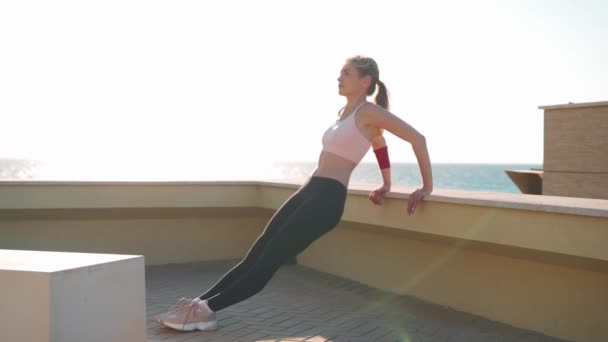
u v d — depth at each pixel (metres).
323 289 5.28
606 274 3.58
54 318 2.19
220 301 3.90
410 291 5.01
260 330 3.95
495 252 4.16
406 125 3.93
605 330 3.60
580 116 7.63
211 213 6.71
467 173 158.38
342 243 5.79
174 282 5.66
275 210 6.25
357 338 3.81
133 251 6.51
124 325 2.54
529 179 9.05
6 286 2.23
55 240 6.25
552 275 3.90
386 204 4.58
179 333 3.85
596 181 7.41
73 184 6.03
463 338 3.87
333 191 3.88
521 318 4.10
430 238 4.48
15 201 5.86
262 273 3.80
